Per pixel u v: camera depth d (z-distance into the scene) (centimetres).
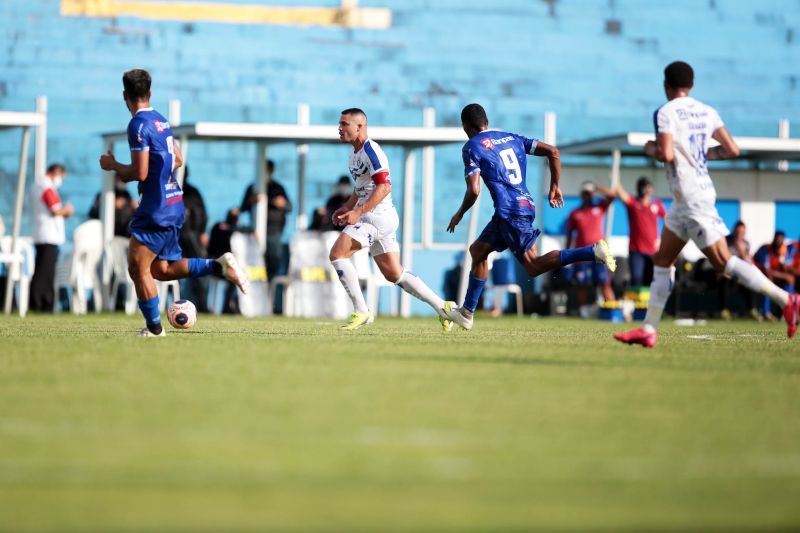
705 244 3572
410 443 1928
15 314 6856
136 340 3950
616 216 8788
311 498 1557
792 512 1509
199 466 1744
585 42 10169
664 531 1405
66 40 9300
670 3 10400
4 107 7875
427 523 1427
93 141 8238
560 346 3916
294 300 7488
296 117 7869
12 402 2342
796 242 8350
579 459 1819
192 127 7181
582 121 8656
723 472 1739
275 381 2706
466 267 8000
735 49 10450
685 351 3794
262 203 7531
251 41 9656
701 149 3547
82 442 1919
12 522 1421
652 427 2119
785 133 8331
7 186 7794
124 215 7369
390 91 9775
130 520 1431
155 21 9512
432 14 9962
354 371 2938
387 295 8169
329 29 9794
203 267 4038
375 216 4534
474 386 2661
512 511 1501
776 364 3328
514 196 4225
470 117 4262
